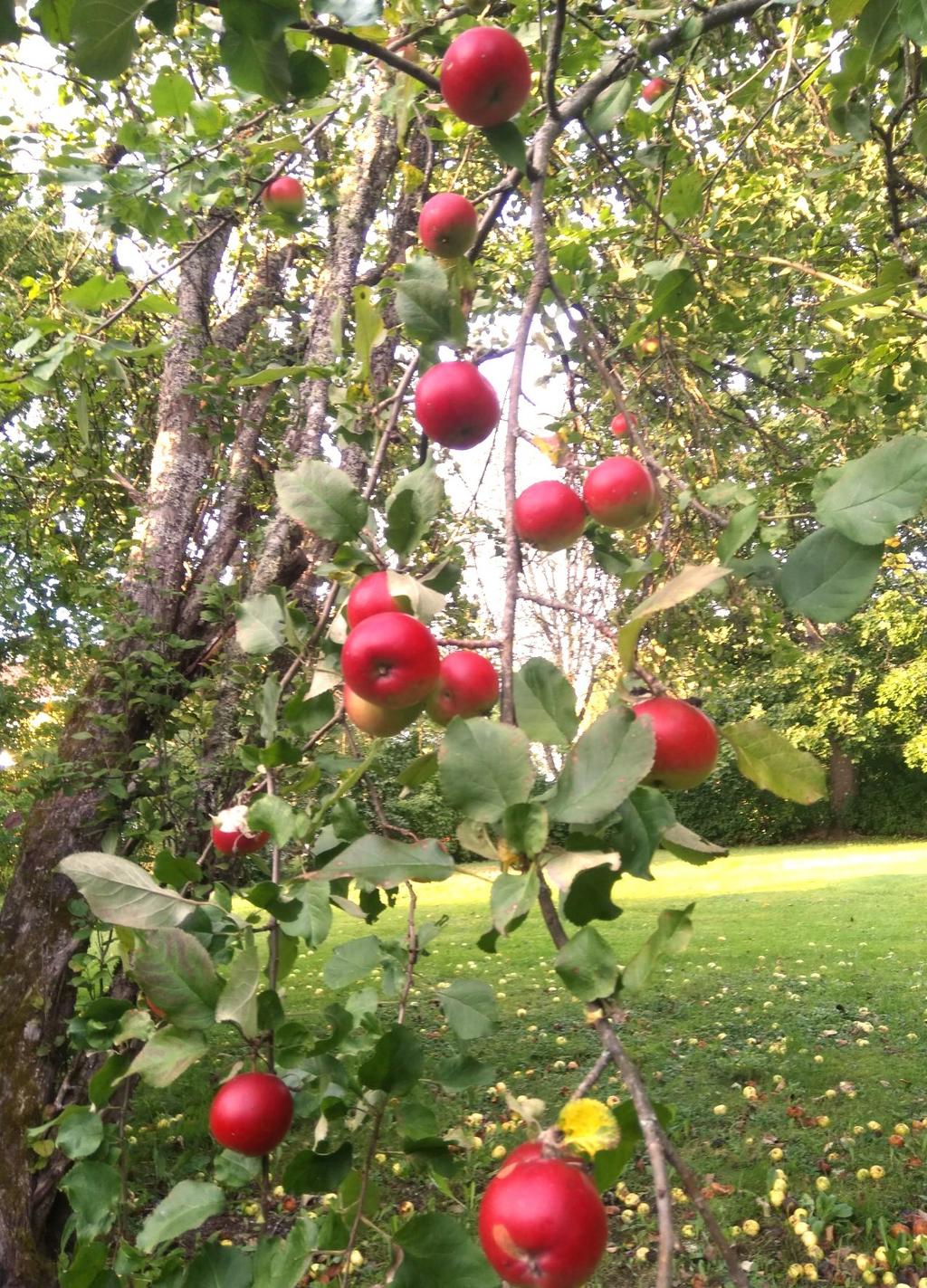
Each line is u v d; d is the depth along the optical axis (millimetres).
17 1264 3027
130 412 5359
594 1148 689
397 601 1089
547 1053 5230
